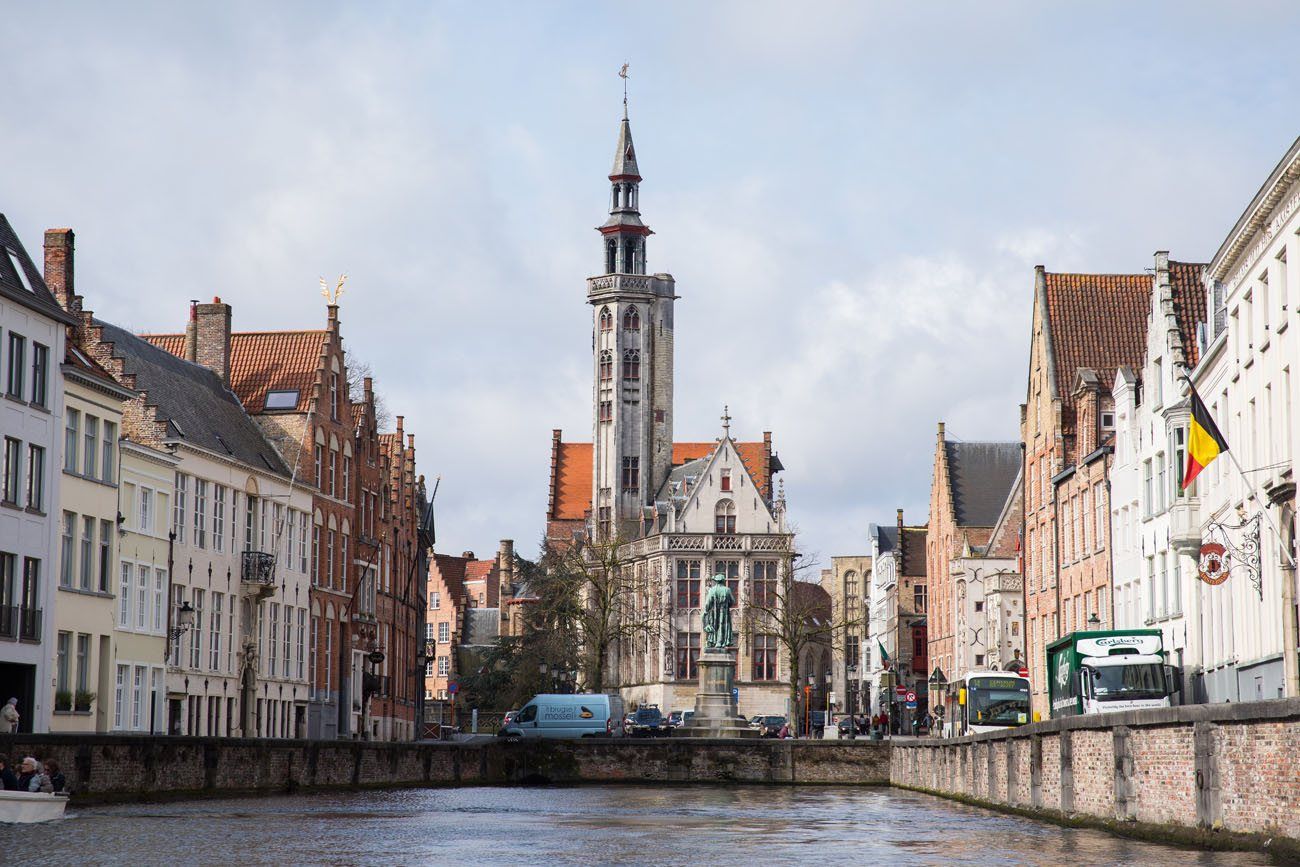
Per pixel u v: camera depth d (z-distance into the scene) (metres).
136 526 70.75
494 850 39.78
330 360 92.56
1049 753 47.66
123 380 73.75
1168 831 36.59
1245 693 58.03
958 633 122.56
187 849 37.09
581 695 104.81
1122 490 78.81
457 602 192.50
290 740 63.72
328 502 93.19
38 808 42.62
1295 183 48.56
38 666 61.62
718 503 154.50
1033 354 97.31
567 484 180.62
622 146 172.00
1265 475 53.53
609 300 169.50
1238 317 57.84
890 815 54.97
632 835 45.34
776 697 154.00
